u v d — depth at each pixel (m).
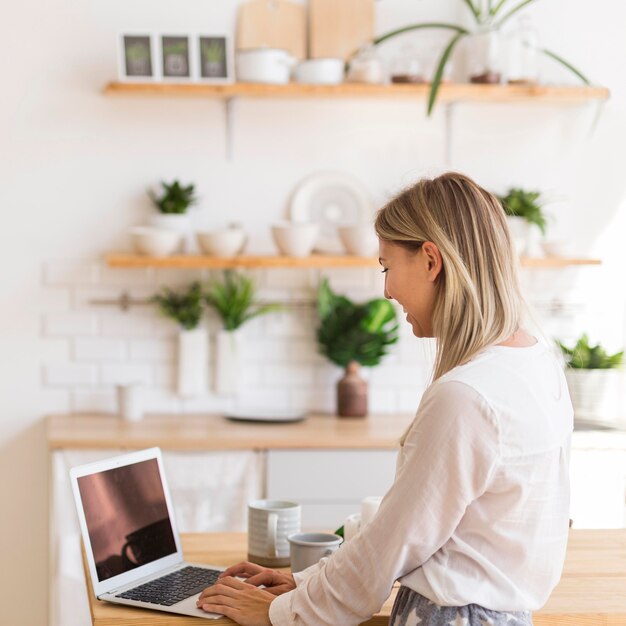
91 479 1.92
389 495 1.63
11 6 3.96
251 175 4.12
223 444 3.53
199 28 4.04
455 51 4.14
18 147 4.00
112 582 1.90
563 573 2.02
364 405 4.06
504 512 1.62
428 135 4.18
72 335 4.06
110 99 4.03
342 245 4.03
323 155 4.15
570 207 4.25
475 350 1.66
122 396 3.93
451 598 1.59
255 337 4.15
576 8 4.19
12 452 4.05
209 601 1.78
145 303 4.09
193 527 3.54
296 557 1.99
